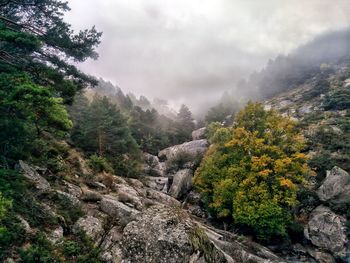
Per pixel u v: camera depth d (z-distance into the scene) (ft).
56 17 47.24
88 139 118.73
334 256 69.21
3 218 24.38
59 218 35.12
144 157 160.56
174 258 22.86
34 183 40.06
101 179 79.20
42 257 23.88
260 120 93.81
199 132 230.07
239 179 82.94
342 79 282.36
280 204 78.38
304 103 260.62
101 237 38.01
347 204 77.36
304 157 79.20
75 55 46.06
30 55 43.70
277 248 75.41
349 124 139.85
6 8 44.98
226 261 27.25
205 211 102.94
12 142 37.50
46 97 30.66
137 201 64.90
